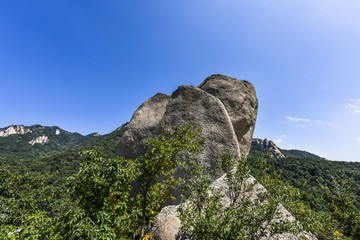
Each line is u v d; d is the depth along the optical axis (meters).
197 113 12.55
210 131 11.73
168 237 6.86
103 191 5.40
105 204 5.42
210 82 15.73
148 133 14.56
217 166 10.39
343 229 6.69
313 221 6.52
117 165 5.59
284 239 6.24
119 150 15.22
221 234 4.21
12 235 4.60
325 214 6.96
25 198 19.55
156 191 7.89
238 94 14.56
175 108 13.27
